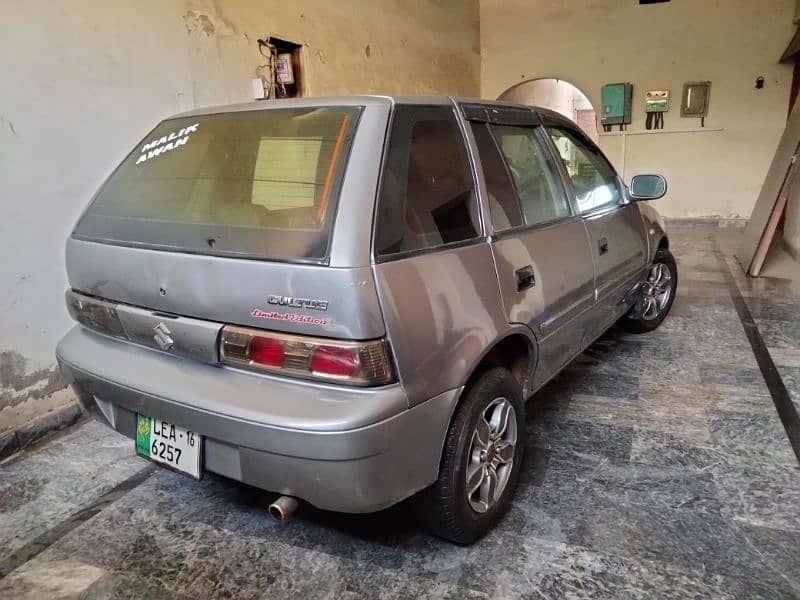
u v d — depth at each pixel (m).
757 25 7.27
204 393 1.51
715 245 6.61
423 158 1.70
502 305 1.84
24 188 2.58
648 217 3.41
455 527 1.74
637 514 1.95
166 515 2.06
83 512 2.09
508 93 9.15
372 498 1.44
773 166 6.06
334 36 5.10
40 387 2.67
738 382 2.94
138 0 3.10
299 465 1.41
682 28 7.61
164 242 1.67
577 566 1.72
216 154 1.82
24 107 2.56
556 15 8.18
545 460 2.29
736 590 1.61
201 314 1.57
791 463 2.21
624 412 2.67
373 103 1.67
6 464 2.42
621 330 3.72
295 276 1.40
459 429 1.68
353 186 1.48
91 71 2.86
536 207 2.22
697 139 7.89
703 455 2.29
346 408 1.36
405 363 1.44
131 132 3.12
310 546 1.86
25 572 1.79
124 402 1.71
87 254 1.85
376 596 1.64
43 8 2.60
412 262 1.51
